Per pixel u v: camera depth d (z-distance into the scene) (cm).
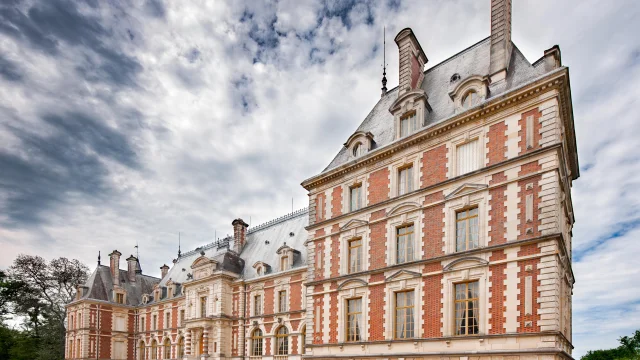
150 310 6197
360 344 2586
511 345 1945
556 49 2223
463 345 2112
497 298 2045
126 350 6284
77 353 6028
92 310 6109
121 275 6750
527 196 2048
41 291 7081
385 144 2825
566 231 2569
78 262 7456
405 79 2942
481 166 2258
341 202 2983
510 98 2172
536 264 1945
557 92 2039
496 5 2578
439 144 2472
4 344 5956
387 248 2603
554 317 1834
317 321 2914
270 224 5306
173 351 5488
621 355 7331
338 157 3259
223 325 4625
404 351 2348
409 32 2984
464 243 2269
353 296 2714
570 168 2702
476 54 2784
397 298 2505
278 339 4222
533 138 2083
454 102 2516
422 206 2466
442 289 2266
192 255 6397
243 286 4712
